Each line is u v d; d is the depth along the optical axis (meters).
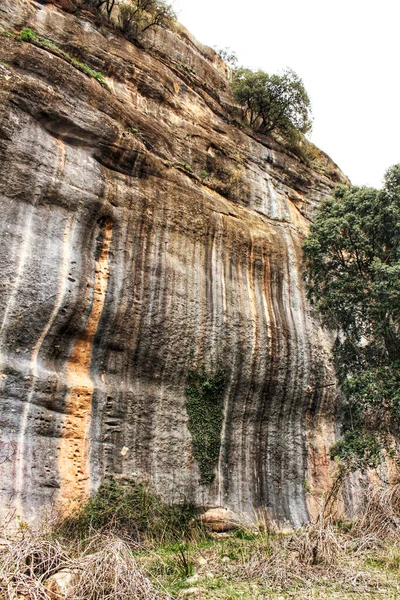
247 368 12.70
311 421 14.23
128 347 10.64
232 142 16.92
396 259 12.91
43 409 8.94
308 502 12.96
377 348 12.97
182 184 13.02
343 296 13.02
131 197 11.46
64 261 9.77
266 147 18.50
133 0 15.58
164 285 11.49
